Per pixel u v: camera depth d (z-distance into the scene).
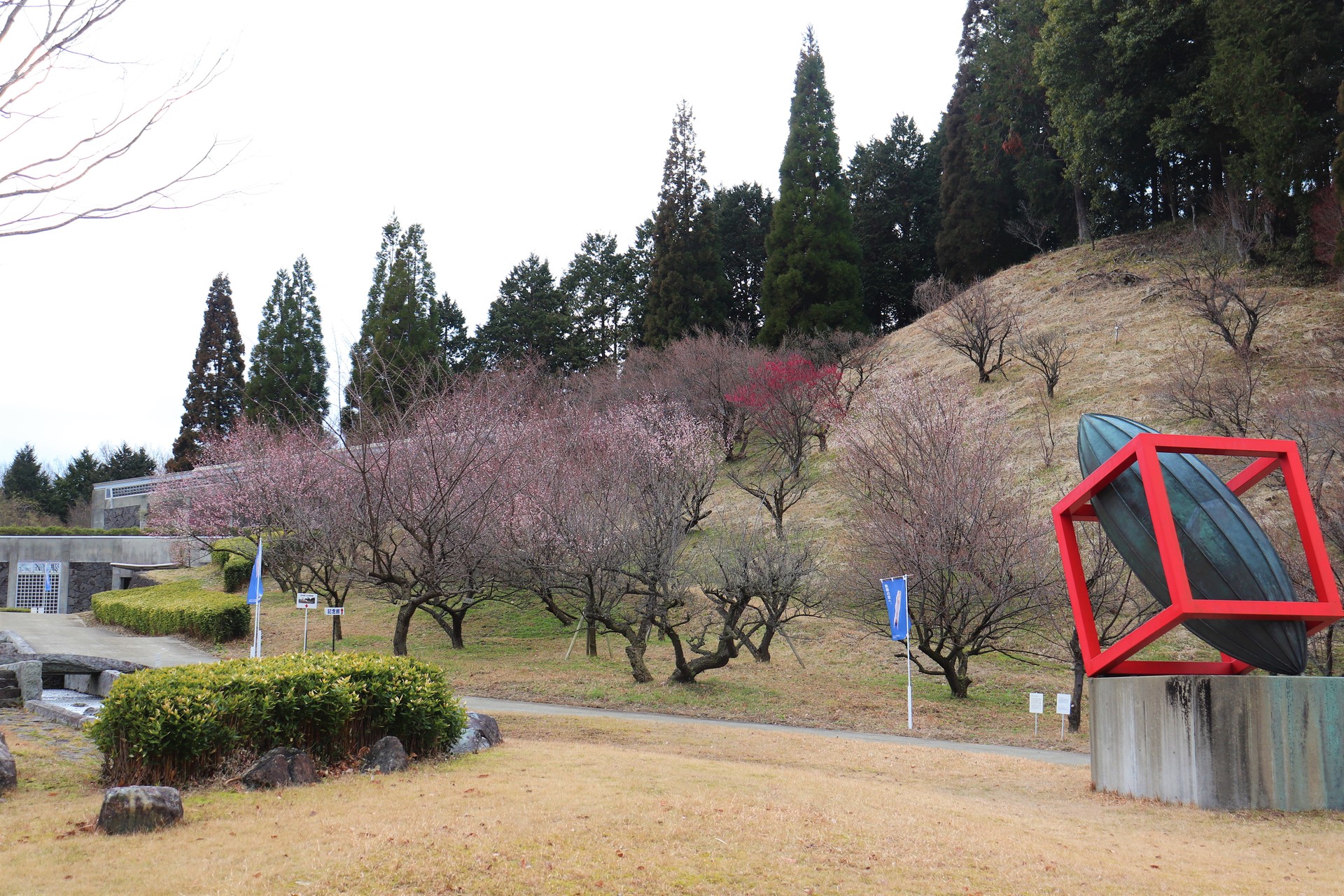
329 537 25.48
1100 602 20.30
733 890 6.36
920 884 6.69
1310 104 38.28
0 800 8.31
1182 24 42.94
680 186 55.41
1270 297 38.19
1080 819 9.73
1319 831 9.29
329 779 9.36
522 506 24.41
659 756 11.72
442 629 29.34
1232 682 10.35
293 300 53.25
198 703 9.07
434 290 48.75
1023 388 38.38
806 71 54.88
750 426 44.38
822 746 14.91
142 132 6.90
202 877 6.17
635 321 61.91
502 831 7.32
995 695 22.02
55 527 47.09
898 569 23.38
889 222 64.06
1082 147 47.28
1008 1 54.59
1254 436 27.91
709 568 25.44
